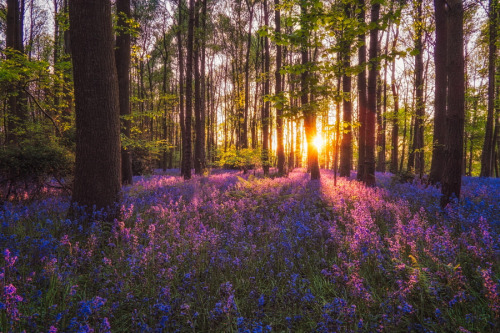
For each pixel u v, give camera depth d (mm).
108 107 6074
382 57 6609
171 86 46406
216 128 44281
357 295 3281
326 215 7230
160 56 40625
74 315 3129
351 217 6477
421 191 9242
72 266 3938
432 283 3297
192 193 10328
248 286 3893
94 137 5969
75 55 5902
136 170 23047
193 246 4891
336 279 3797
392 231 5527
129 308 3408
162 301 3213
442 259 4043
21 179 8531
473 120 28234
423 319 3014
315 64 7008
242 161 20672
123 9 13133
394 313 3078
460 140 6715
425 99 19875
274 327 3131
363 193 9359
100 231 5199
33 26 27891
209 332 3010
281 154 21203
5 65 9586
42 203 7562
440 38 12430
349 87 16469
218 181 14773
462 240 4391
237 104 32750
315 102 7727
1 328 2648
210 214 7457
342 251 4730
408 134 39969
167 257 4137
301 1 6266
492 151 27312
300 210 7340
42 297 3387
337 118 10344
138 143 14094
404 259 4184
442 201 6918
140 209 7473
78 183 6039
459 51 6641
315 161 15492
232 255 4859
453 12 6617
